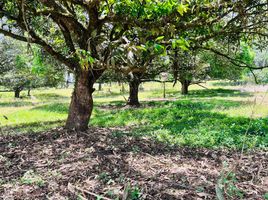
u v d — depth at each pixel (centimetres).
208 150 687
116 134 829
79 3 689
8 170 540
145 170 524
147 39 652
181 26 650
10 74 2758
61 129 867
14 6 779
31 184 468
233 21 713
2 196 427
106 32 809
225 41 934
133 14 638
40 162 575
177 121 1148
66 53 877
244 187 450
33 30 806
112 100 2678
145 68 623
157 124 1122
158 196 413
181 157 620
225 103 1744
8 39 2667
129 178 480
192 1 647
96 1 655
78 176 492
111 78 1675
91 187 449
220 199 374
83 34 761
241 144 727
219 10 662
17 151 654
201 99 2156
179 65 1225
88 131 840
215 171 525
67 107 2005
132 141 743
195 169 536
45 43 788
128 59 586
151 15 654
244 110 1432
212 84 4272
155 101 2228
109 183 459
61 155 611
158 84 4316
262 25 757
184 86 3102
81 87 836
